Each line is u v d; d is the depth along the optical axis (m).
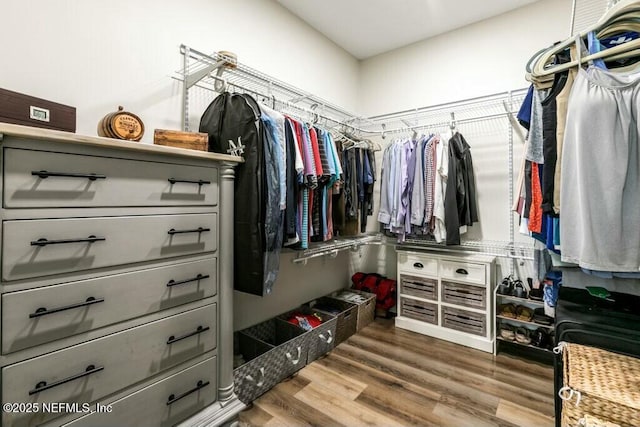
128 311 1.04
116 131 1.20
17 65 1.17
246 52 2.09
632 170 1.06
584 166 1.09
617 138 1.05
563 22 2.21
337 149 2.32
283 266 2.43
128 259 1.04
